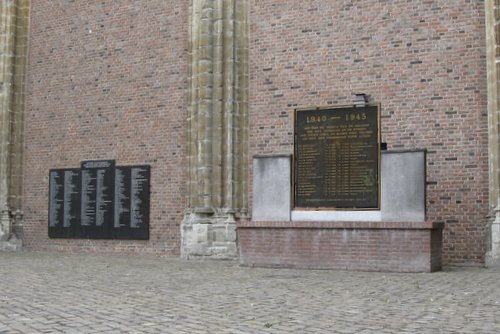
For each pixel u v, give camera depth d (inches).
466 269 550.6
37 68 852.6
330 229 547.5
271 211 576.7
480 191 596.1
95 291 395.9
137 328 267.9
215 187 687.7
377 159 545.3
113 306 330.6
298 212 569.0
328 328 268.4
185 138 728.3
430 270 512.1
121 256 738.2
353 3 663.1
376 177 544.4
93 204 786.2
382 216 535.5
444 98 617.3
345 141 557.3
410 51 634.8
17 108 855.7
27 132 854.5
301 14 685.9
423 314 303.6
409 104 631.2
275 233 569.0
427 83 625.3
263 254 573.0
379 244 528.7
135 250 751.1
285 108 685.3
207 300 353.7
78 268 569.9
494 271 528.7
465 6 616.1
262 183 581.9
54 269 559.2
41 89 846.5
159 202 740.0
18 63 858.1
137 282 450.0
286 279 466.9
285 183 573.6
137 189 754.8
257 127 697.6
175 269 558.6
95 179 787.4
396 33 642.2
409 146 627.5
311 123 571.2
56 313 307.3
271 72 695.1
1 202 841.5
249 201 693.3
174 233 725.9
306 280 458.9
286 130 682.8
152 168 748.6
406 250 519.5
